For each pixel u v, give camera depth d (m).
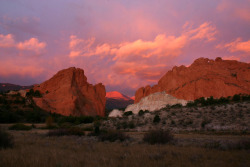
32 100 146.75
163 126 50.09
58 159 8.16
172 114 62.75
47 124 55.56
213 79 173.00
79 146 13.22
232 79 171.12
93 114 183.25
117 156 9.24
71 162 7.43
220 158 8.70
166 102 166.62
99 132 26.95
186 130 42.31
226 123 45.22
